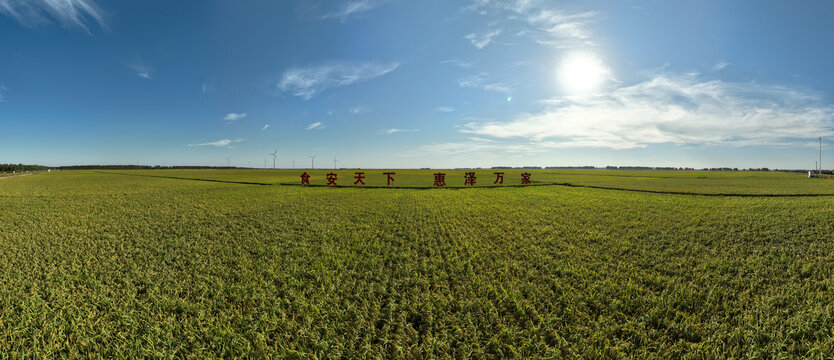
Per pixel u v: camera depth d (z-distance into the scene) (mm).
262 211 14383
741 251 7699
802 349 3775
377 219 12227
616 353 3713
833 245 8008
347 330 4188
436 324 4277
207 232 9953
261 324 4344
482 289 5332
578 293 5203
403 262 6965
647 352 3754
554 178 48188
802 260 6820
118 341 3957
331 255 7410
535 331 4133
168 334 4023
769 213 13266
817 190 25562
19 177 52562
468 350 3787
